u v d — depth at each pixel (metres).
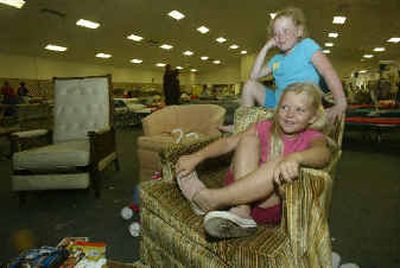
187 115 3.09
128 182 3.21
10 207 2.55
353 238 1.95
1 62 9.95
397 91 7.19
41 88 11.52
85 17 8.18
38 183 2.55
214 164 1.63
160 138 2.72
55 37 9.48
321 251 0.95
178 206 1.27
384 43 13.00
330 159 1.20
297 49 1.72
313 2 7.63
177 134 2.62
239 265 0.93
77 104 3.26
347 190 2.92
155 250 1.36
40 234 2.03
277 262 0.88
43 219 2.29
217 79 21.25
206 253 1.06
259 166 1.18
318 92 1.28
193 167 1.29
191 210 1.23
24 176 2.55
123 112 8.40
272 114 1.55
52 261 1.16
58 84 3.31
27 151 2.61
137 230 1.97
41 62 11.47
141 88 16.77
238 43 13.59
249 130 1.40
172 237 1.21
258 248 0.92
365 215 2.31
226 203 1.07
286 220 0.96
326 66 1.62
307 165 1.02
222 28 10.77
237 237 1.00
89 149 2.68
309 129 1.29
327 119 1.44
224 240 1.00
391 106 6.19
